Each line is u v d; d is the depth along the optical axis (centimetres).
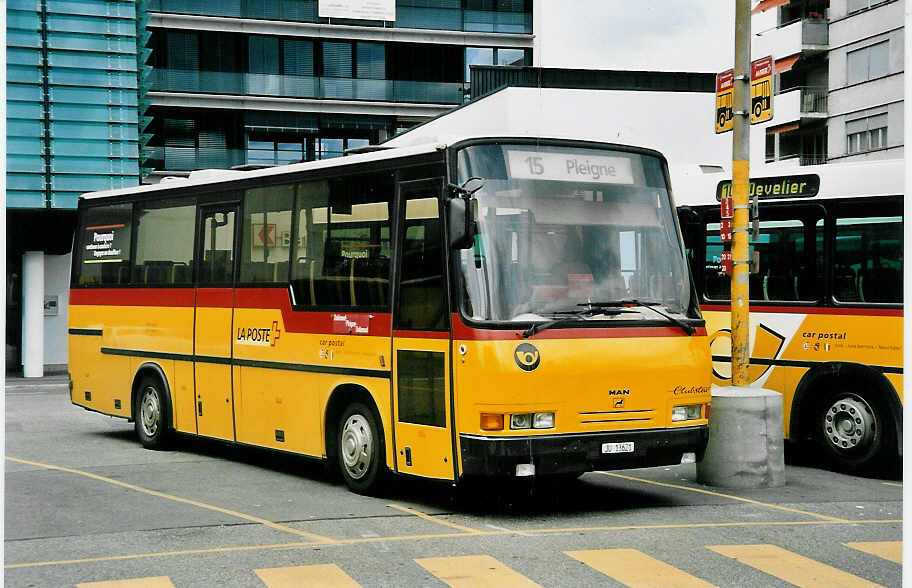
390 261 1009
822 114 4653
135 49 2755
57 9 2677
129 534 861
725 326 1330
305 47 5094
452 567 748
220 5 4931
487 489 1100
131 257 1445
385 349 1006
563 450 905
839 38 4569
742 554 796
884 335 1173
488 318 905
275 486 1109
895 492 1095
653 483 1149
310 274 1120
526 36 5294
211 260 1285
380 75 5197
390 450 999
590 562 764
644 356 951
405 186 1001
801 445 1477
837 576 733
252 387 1202
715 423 1124
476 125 3391
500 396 890
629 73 3606
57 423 1734
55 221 2773
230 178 1266
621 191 998
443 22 5231
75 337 1562
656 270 995
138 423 1422
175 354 1341
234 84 4981
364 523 909
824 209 1238
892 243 1177
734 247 1167
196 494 1057
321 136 5138
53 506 987
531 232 942
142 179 3256
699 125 3481
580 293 945
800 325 1251
